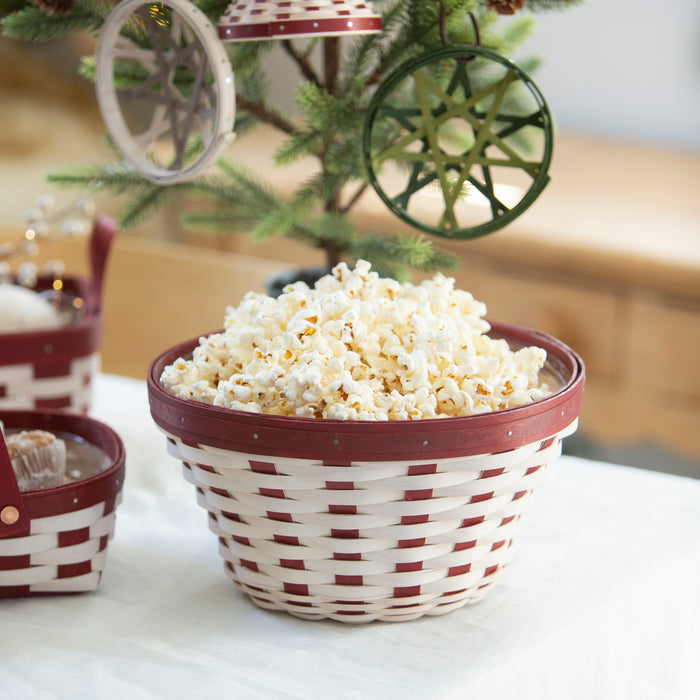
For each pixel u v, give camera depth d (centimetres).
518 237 267
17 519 129
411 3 151
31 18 156
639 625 136
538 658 128
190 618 132
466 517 125
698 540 143
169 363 134
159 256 237
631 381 268
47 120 317
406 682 123
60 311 173
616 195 287
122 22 145
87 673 125
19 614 132
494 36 157
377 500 122
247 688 123
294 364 126
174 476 155
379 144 154
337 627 130
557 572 138
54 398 161
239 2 140
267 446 121
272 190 170
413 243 155
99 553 134
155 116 148
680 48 307
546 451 126
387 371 126
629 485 154
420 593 128
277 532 125
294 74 324
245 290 228
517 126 141
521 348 138
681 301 253
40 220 169
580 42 327
